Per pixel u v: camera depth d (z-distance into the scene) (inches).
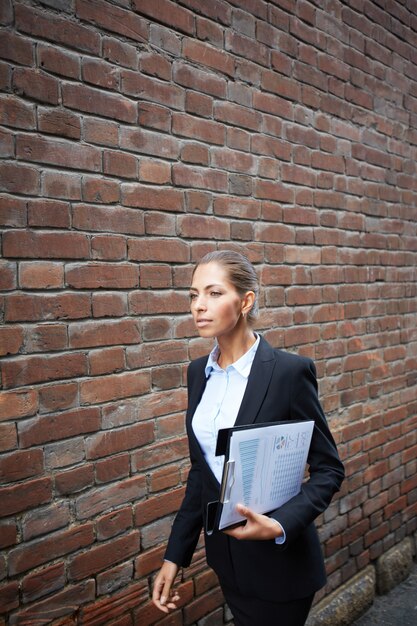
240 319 65.4
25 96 71.8
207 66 95.0
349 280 130.0
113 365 83.2
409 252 150.9
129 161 83.9
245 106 102.3
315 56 117.8
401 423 148.2
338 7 123.6
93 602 81.7
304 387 63.8
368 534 136.3
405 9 145.0
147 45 85.6
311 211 118.5
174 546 71.2
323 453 65.2
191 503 72.5
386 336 142.5
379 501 140.0
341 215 126.9
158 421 89.8
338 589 127.0
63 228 76.4
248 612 66.7
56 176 75.4
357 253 132.3
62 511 77.6
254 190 104.8
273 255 109.7
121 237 83.4
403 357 148.9
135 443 86.5
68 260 77.2
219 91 97.2
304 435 61.4
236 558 65.1
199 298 62.7
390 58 140.5
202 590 98.2
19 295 72.2
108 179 81.4
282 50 109.7
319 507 61.4
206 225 96.0
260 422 62.4
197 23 93.0
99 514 82.2
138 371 86.7
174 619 93.7
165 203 89.3
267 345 66.9
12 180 71.0
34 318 73.8
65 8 75.4
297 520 58.5
